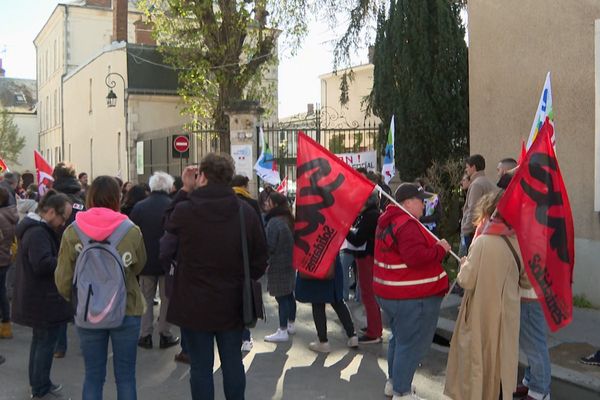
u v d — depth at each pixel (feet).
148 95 76.48
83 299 13.08
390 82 42.16
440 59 40.47
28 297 15.94
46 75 132.98
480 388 13.61
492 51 29.19
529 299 14.70
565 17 25.76
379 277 15.57
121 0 84.38
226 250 12.90
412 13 40.75
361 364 19.85
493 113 29.32
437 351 21.44
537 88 27.20
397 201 15.48
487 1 29.27
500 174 23.49
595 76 24.26
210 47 55.88
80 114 100.53
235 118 46.34
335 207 16.26
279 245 21.83
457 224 36.96
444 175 39.60
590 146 25.04
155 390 17.58
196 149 61.31
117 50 78.84
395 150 41.78
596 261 24.93
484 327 13.74
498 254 13.62
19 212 24.32
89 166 95.55
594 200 24.68
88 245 13.23
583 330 21.79
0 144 150.82
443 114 40.88
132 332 13.78
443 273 15.44
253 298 13.52
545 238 13.30
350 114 103.91
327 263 16.26
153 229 20.62
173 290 13.29
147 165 70.64
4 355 21.12
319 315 21.07
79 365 20.02
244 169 45.68
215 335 13.43
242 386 13.35
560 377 17.43
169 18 57.77
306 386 17.84
